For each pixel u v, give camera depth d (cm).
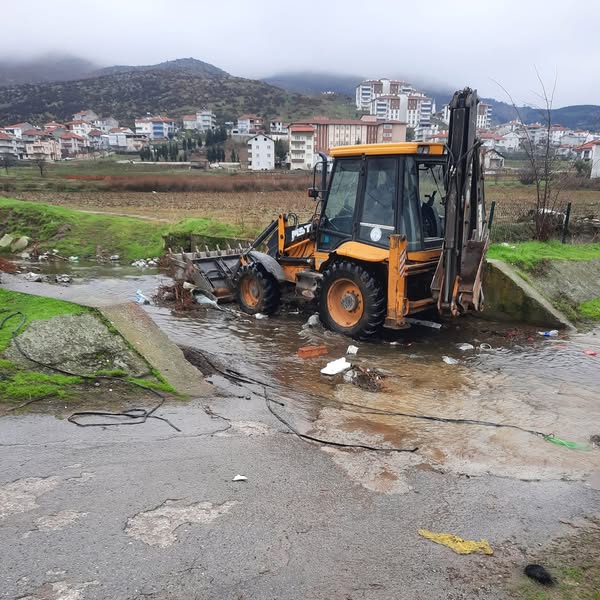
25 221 1834
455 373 702
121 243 1734
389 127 10206
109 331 613
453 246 747
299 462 445
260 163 10031
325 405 584
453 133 727
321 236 912
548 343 840
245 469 426
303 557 326
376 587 305
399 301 775
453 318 962
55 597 282
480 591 306
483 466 457
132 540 331
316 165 912
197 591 293
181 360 631
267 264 962
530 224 1396
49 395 513
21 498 366
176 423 498
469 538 355
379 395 620
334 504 386
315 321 909
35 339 581
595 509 397
